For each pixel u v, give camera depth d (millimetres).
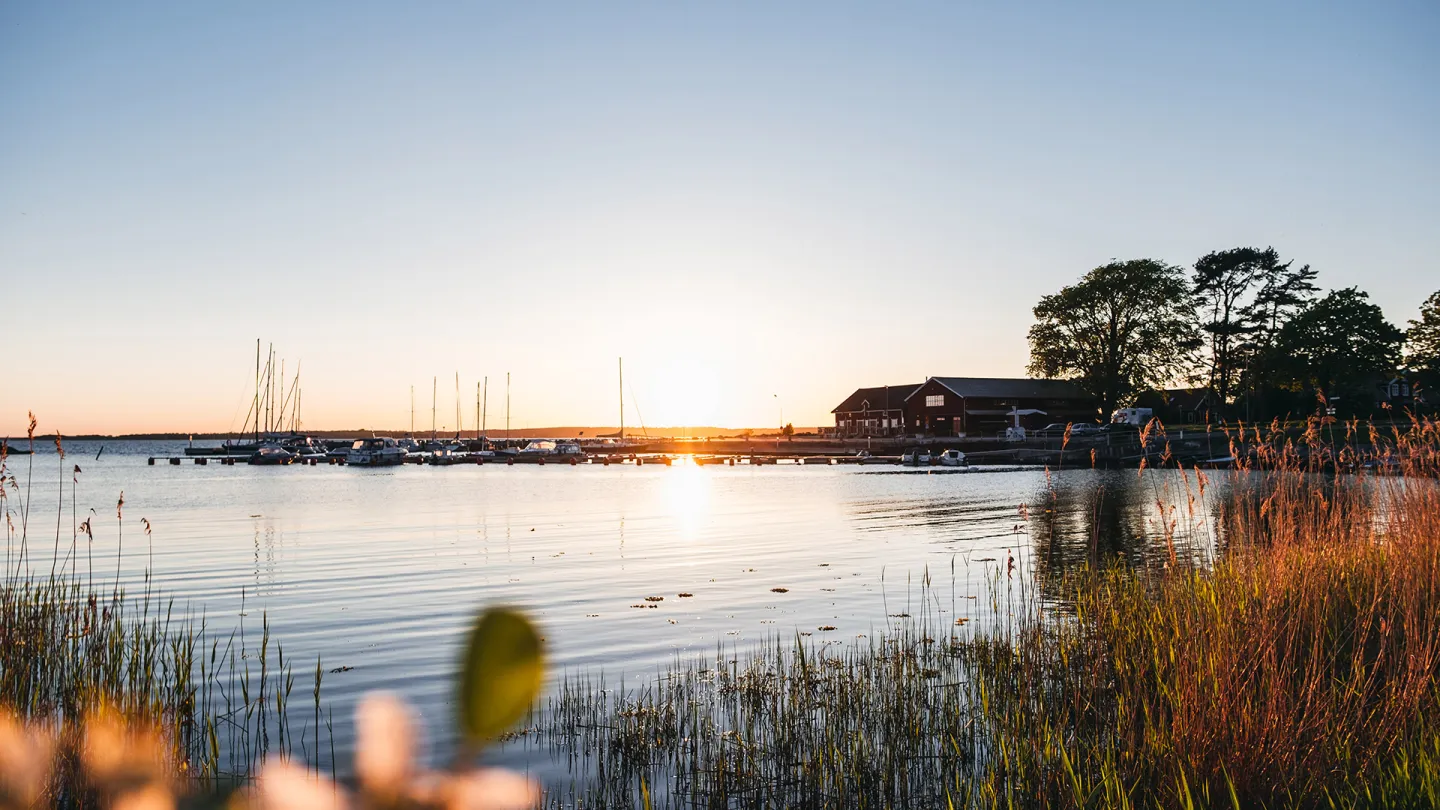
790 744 8711
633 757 8414
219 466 101750
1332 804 5922
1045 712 8719
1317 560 11164
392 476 78062
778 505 41344
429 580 19484
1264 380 77875
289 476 78625
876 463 91688
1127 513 33406
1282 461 12742
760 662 12102
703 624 14773
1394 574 10234
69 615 12156
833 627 14430
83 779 6703
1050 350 86750
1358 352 71875
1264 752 6445
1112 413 85688
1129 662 9719
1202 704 6855
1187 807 5902
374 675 11523
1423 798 5840
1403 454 12219
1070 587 17031
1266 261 84750
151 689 10148
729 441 111000
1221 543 13430
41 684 9688
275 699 10367
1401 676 7844
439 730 8938
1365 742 6922
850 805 7398
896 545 25547
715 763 8172
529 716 9547
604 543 26562
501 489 57750
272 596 17422
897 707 9633
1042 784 7027
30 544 26406
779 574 20281
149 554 23656
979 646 12062
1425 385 63031
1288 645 7828
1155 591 14008
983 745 8562
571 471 87375
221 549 25031
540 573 20516
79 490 57031
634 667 11961
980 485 54469
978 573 19828
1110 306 85000
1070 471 67625
